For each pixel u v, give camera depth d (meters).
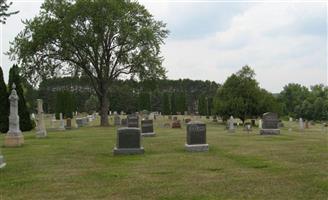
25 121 39.56
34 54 47.94
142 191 10.61
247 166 14.45
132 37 48.12
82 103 121.38
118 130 18.56
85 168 14.55
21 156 18.11
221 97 57.84
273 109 55.53
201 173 13.12
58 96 76.06
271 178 12.05
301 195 9.93
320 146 20.83
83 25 48.78
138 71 51.59
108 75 51.47
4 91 38.38
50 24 47.38
